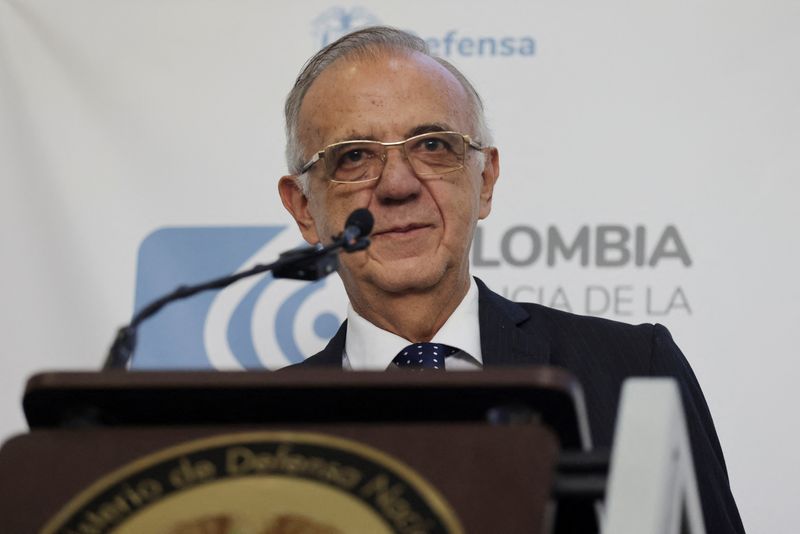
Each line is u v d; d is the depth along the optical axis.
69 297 10.28
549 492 3.59
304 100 8.87
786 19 9.93
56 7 10.60
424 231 8.47
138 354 10.12
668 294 9.70
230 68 10.47
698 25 9.98
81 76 10.51
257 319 10.18
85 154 10.44
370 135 8.52
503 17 10.20
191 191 10.34
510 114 10.06
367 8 10.38
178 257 10.28
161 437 3.92
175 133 10.41
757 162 9.77
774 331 9.56
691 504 4.17
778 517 9.38
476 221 8.72
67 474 3.85
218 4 10.52
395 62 8.70
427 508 3.62
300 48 10.45
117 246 10.32
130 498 3.79
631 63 10.02
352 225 5.95
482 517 3.58
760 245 9.66
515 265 9.87
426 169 8.50
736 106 9.85
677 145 9.87
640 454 3.67
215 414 4.10
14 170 10.44
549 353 8.28
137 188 10.38
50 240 10.35
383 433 3.81
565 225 9.89
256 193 10.32
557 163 9.96
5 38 10.59
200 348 10.15
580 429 3.92
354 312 8.89
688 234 9.74
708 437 8.07
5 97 10.52
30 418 4.13
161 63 10.50
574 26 10.12
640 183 9.86
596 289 9.80
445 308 8.66
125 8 10.56
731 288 9.64
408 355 8.48
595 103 10.01
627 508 3.56
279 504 3.73
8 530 3.75
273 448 3.85
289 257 5.67
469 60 10.17
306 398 3.97
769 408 9.48
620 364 8.17
